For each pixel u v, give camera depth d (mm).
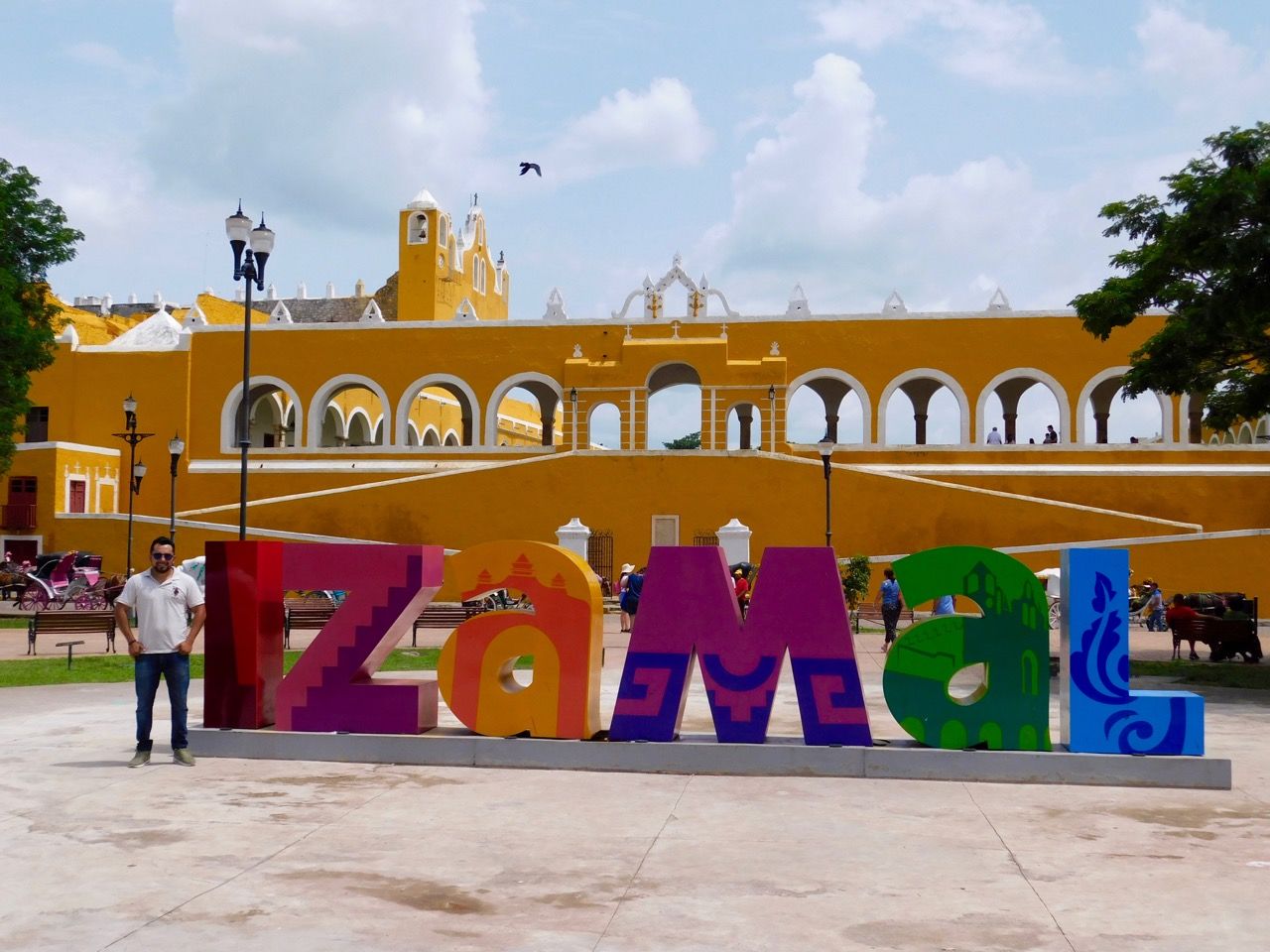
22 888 6973
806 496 39438
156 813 8914
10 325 30953
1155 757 10375
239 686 11625
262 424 55562
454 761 11086
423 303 61031
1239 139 20047
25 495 42719
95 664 20297
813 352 44812
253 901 6762
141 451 47344
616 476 40281
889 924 6453
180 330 51844
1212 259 19234
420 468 44750
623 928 6359
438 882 7203
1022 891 7098
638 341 44156
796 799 9680
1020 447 42250
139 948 5977
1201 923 6504
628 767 10859
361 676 11875
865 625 33500
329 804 9320
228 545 11734
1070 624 10750
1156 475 40406
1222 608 27969
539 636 11344
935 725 10797
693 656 11438
